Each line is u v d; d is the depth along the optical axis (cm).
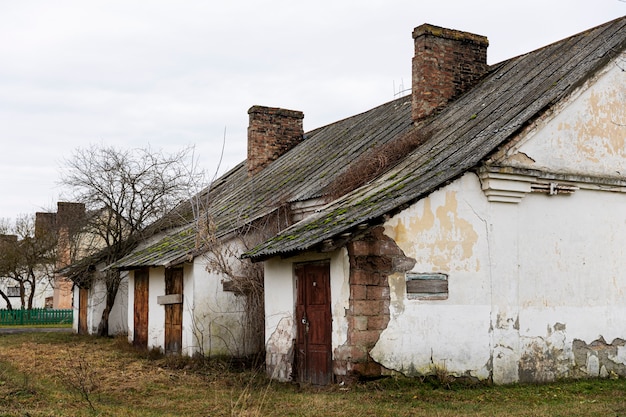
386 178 1450
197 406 1052
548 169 1314
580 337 1338
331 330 1223
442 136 1563
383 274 1168
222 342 1692
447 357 1202
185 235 2003
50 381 1283
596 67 1388
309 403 1043
